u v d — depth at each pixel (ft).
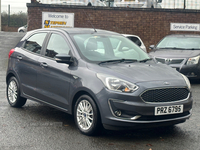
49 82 18.62
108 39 19.61
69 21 56.03
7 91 22.75
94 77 15.88
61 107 17.88
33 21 55.26
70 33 19.10
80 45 18.11
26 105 23.08
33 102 24.20
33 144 14.87
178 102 15.56
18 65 21.40
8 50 54.13
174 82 15.74
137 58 19.01
